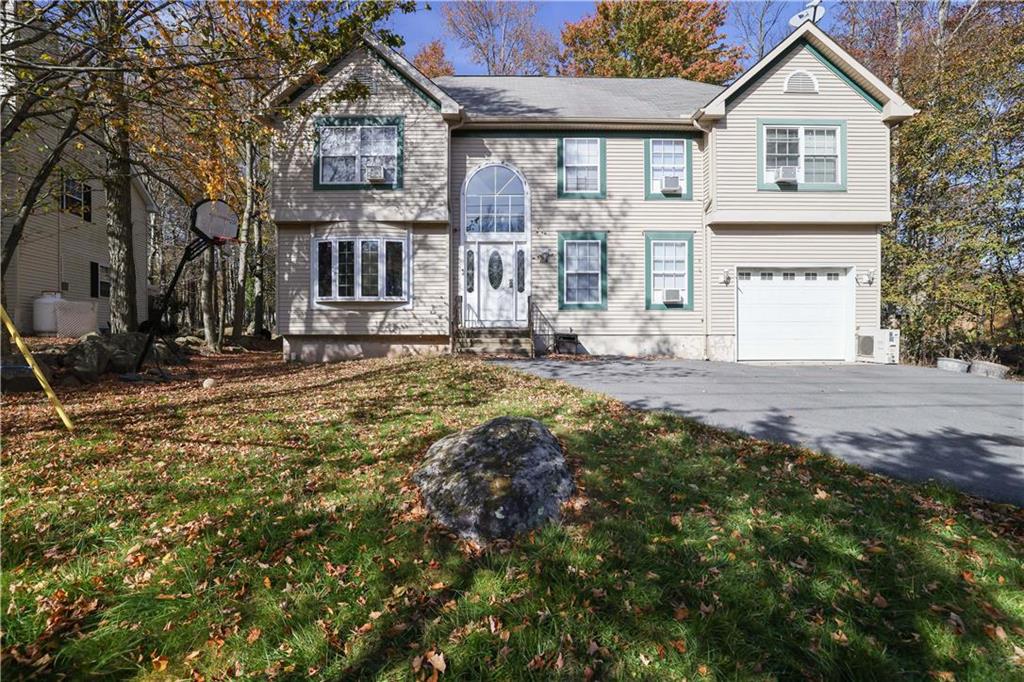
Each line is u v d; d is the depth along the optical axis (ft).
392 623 7.87
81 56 25.73
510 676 6.81
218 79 23.86
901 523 10.92
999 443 16.66
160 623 7.78
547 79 54.19
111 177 35.22
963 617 8.05
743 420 19.24
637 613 7.97
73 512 11.07
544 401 21.81
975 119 43.37
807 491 12.44
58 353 30.17
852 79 41.45
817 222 41.11
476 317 42.98
